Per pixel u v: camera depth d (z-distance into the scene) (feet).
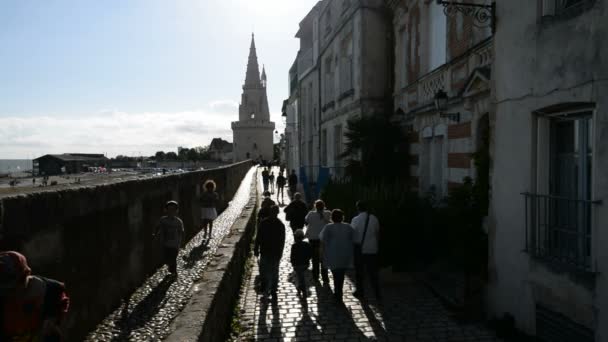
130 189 19.26
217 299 17.85
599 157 14.75
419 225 27.81
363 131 44.60
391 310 22.82
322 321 21.42
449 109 32.91
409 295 25.23
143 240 21.47
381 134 43.98
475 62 28.96
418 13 39.83
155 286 20.44
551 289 17.01
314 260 29.12
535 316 18.03
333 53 66.90
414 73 41.27
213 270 20.99
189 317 14.67
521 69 18.74
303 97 102.37
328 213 29.53
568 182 17.60
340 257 23.71
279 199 81.46
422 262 28.12
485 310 21.77
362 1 50.83
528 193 18.04
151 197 23.27
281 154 212.02
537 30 17.66
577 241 16.85
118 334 14.49
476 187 23.89
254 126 317.22
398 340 19.16
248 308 23.44
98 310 15.52
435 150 37.42
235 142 322.34
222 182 58.70
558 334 16.67
